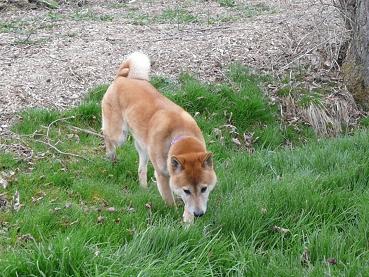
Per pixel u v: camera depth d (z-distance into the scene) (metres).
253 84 4.52
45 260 2.83
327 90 4.57
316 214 3.26
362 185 3.49
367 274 2.88
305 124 4.38
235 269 2.93
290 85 4.54
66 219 3.25
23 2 6.13
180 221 3.24
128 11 6.13
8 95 4.26
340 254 3.03
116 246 3.01
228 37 5.08
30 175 3.58
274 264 2.94
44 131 3.99
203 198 3.26
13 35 5.11
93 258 2.84
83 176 3.65
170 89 4.42
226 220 3.20
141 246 2.96
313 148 3.90
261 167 3.75
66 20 5.64
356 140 3.93
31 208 3.33
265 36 5.08
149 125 3.50
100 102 4.27
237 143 4.13
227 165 3.77
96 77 4.52
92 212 3.30
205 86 4.45
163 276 2.82
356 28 4.58
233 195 3.42
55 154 3.82
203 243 3.01
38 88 4.36
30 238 3.13
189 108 4.30
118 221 3.23
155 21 5.65
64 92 4.36
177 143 3.35
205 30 5.28
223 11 6.11
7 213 3.29
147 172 3.81
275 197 3.32
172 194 3.45
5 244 3.10
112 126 3.75
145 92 3.61
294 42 4.96
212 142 4.00
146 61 3.79
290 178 3.49
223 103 4.35
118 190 3.56
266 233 3.19
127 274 2.80
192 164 3.25
